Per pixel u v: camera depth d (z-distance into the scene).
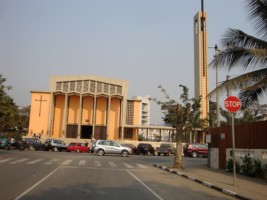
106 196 10.09
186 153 44.41
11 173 15.52
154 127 58.31
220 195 11.55
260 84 14.49
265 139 15.73
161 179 15.62
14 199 9.20
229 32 15.48
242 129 18.12
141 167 22.34
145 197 10.17
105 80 58.25
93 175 15.80
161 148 45.72
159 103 23.09
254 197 10.63
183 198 10.34
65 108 56.28
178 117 22.45
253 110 35.28
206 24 58.19
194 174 17.56
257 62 14.81
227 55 15.41
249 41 15.23
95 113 57.47
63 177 14.49
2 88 29.34
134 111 59.75
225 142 20.31
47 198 9.47
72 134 57.62
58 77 57.78
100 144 36.12
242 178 15.91
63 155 32.81
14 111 32.22
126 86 59.41
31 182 12.62
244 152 17.83
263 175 15.71
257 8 14.58
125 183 13.38
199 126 27.70
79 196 9.94
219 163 21.28
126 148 36.53
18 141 42.22
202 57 56.72
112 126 58.94
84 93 56.75
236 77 15.04
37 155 30.78
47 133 55.91
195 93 57.06
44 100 57.12
